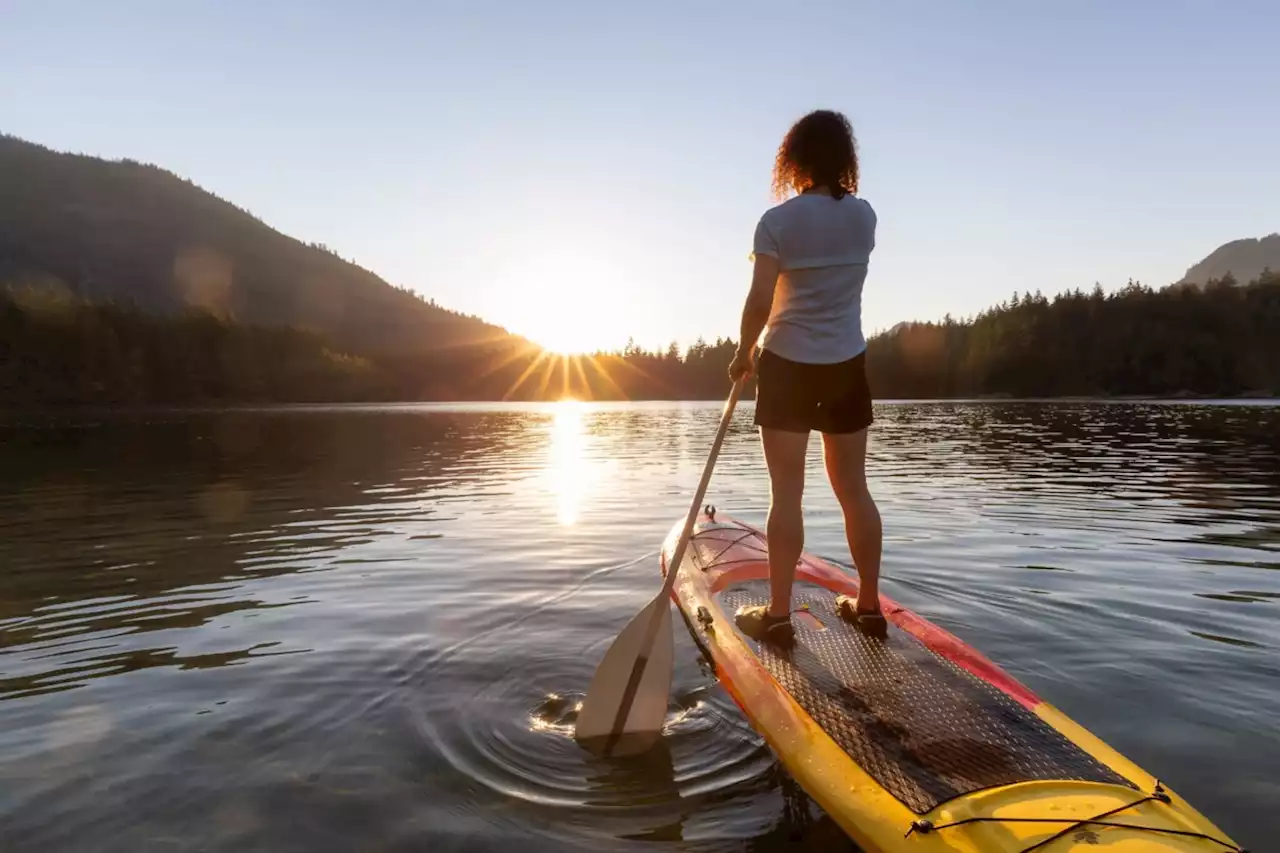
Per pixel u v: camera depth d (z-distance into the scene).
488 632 4.14
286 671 3.60
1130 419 26.55
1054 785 2.04
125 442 19.70
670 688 3.31
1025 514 7.50
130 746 2.88
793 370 2.92
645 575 5.37
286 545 6.42
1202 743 2.79
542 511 8.18
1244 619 4.14
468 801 2.51
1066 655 3.67
